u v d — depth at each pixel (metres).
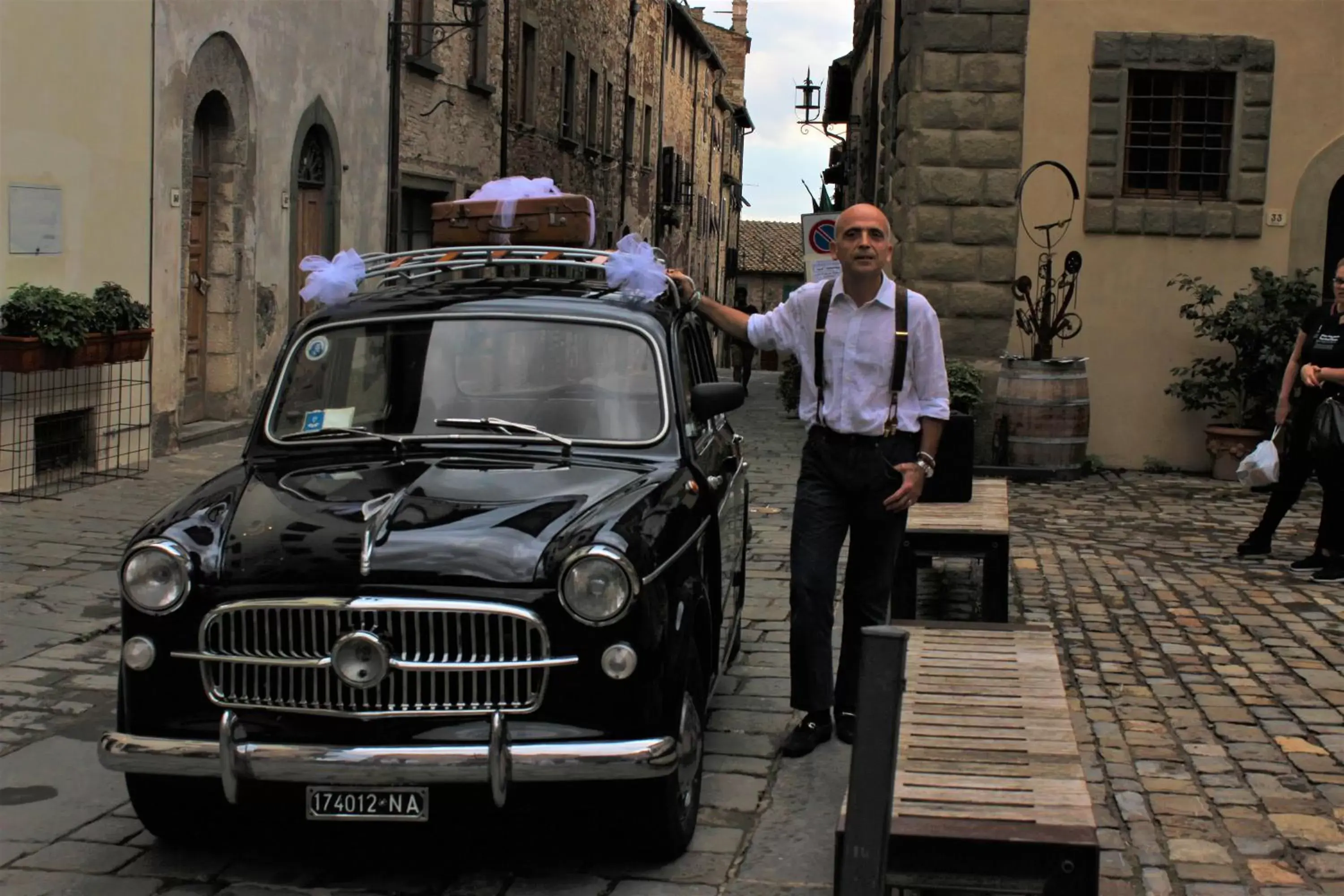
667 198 44.38
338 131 17.42
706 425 5.86
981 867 3.56
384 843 4.64
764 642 7.36
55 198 11.05
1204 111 14.17
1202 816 4.90
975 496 8.11
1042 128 14.07
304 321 5.47
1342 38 13.88
